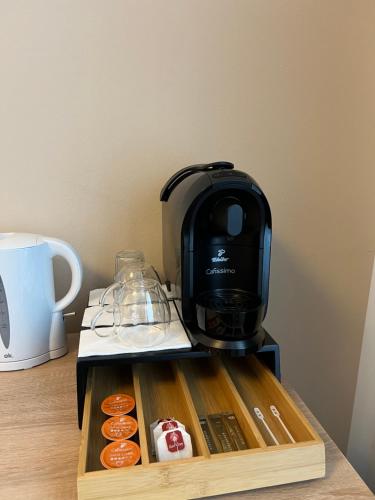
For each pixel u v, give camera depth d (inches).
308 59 37.2
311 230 41.6
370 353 45.3
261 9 35.5
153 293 29.1
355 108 39.2
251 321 26.1
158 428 23.3
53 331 33.6
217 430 24.5
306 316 44.1
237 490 21.3
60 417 27.0
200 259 27.8
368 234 42.9
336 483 22.4
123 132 36.1
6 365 31.8
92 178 36.6
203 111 36.8
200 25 34.9
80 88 34.5
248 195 26.0
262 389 28.4
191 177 29.1
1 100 33.7
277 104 37.8
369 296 44.7
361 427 47.6
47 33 33.0
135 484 20.1
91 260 38.6
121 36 34.0
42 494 21.3
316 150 39.6
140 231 38.6
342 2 36.5
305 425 23.2
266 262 27.8
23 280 30.6
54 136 35.2
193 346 26.7
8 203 36.0
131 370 30.7
